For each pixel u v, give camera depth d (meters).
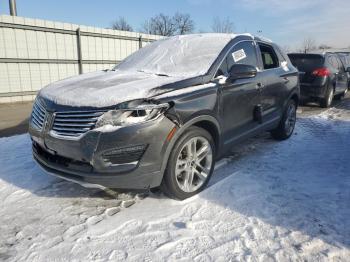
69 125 2.81
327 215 2.94
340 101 10.79
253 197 3.29
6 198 3.27
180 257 2.37
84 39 12.91
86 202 3.20
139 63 4.16
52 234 2.65
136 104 2.73
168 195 3.23
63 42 12.19
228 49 3.89
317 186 3.57
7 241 2.56
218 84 3.49
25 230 2.71
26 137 5.65
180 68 3.73
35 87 11.52
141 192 3.41
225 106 3.59
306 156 4.62
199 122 3.37
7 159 4.41
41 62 11.55
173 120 2.90
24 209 3.06
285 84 5.07
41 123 3.05
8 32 10.42
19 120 7.83
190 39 4.30
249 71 3.68
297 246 2.49
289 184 3.61
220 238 2.60
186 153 3.18
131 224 2.80
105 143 2.66
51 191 3.43
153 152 2.79
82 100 2.84
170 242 2.54
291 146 5.13
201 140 3.31
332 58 9.55
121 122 2.68
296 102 5.74
